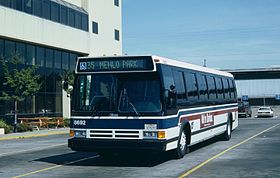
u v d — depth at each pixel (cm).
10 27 3422
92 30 4722
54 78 4181
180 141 1425
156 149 1220
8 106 3519
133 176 1110
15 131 3152
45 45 3928
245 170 1182
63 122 3819
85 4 4675
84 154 1666
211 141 2058
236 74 8300
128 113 1251
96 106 1283
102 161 1434
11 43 3591
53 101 4159
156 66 1258
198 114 1617
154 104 1242
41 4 3881
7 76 3253
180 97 1416
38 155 1689
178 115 1377
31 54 3847
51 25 3988
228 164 1299
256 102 10775
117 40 5272
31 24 3697
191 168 1230
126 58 1281
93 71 1309
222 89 2030
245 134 2517
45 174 1179
